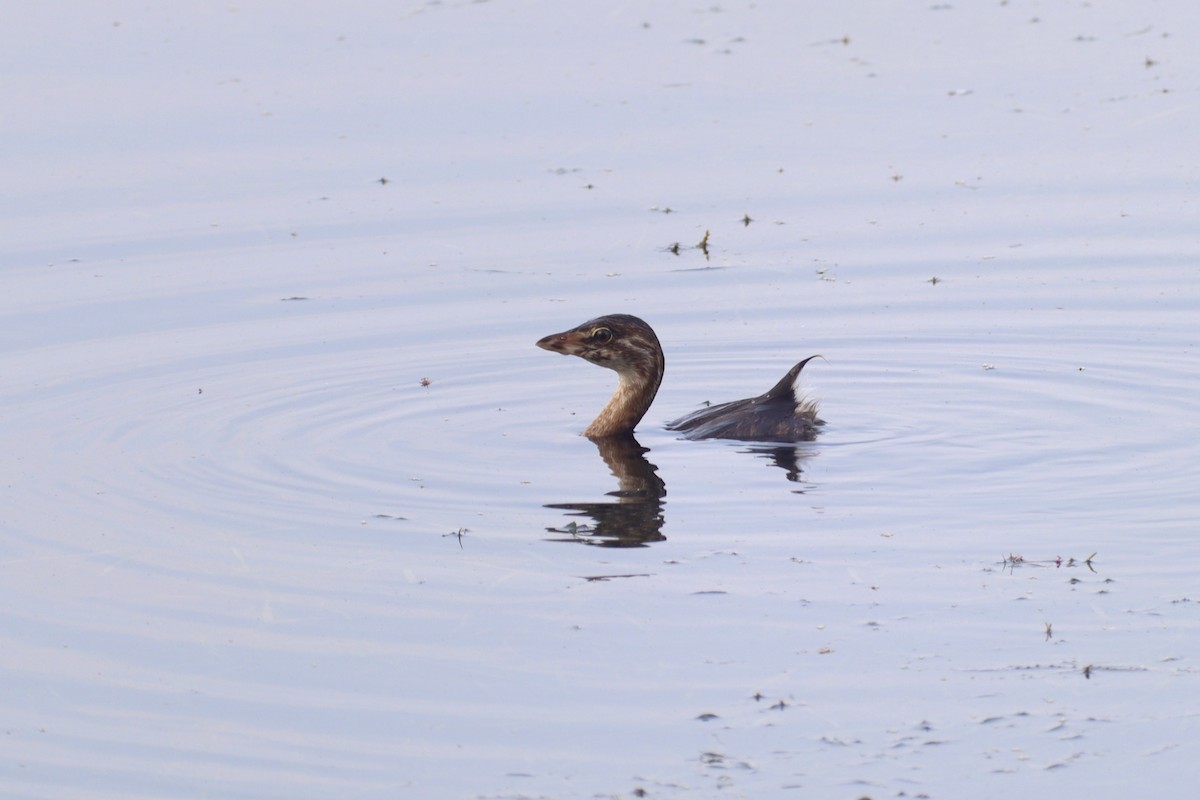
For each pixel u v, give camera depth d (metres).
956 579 11.58
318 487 14.19
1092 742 9.25
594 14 32.97
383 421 16.33
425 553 12.43
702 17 32.59
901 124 26.19
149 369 17.94
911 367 17.81
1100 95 27.14
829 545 12.37
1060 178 23.83
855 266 21.17
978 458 14.57
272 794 8.98
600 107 27.03
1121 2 33.22
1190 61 28.70
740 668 10.24
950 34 31.11
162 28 31.94
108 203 23.23
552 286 20.61
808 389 15.95
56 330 19.14
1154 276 20.42
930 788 8.84
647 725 9.59
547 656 10.51
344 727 9.69
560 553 12.34
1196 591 11.22
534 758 9.27
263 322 19.47
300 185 23.92
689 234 22.25
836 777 8.98
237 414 16.48
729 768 9.08
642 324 15.89
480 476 14.48
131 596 11.75
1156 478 13.77
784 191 23.64
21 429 16.03
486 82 28.36
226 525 13.20
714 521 13.03
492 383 17.66
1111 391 16.62
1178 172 23.73
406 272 21.06
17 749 9.57
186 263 21.27
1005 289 20.25
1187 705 9.60
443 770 9.16
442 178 24.22
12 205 23.06
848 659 10.33
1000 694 9.81
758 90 27.84
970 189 23.55
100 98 27.41
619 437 15.81
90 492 14.12
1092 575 11.57
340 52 30.19
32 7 33.66
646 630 10.84
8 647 10.94
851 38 31.00
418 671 10.35
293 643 10.85
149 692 10.23
